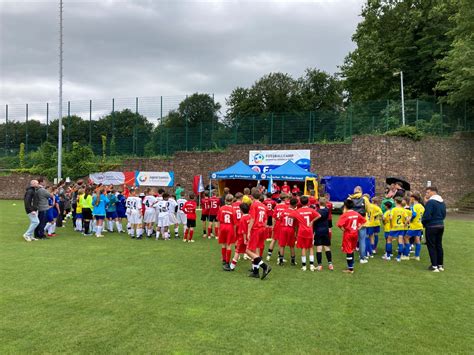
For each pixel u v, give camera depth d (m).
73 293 6.97
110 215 14.93
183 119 33.56
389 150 23.97
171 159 30.88
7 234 13.92
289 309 6.29
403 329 5.56
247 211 8.73
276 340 5.10
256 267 8.28
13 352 4.66
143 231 14.73
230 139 30.53
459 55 24.00
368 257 10.76
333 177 23.59
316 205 10.86
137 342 4.98
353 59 36.22
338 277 8.48
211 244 12.48
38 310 6.08
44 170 34.91
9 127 38.75
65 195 17.14
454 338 5.27
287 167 21.41
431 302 6.78
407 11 32.59
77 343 4.93
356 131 26.52
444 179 25.36
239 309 6.25
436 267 9.16
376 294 7.21
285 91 56.00
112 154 34.66
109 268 8.94
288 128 28.55
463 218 21.05
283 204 10.09
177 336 5.17
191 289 7.32
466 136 26.81
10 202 30.69
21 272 8.45
